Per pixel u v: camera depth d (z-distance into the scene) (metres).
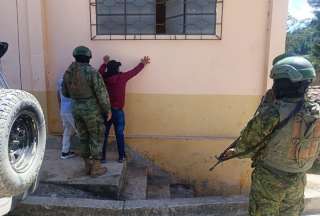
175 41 5.26
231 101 5.40
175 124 5.48
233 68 5.32
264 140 2.75
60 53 5.35
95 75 4.31
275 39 5.13
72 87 4.34
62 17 5.26
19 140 2.79
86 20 5.26
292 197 2.79
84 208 3.76
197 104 5.43
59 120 5.50
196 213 3.89
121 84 4.92
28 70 5.33
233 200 3.98
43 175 4.56
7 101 2.57
